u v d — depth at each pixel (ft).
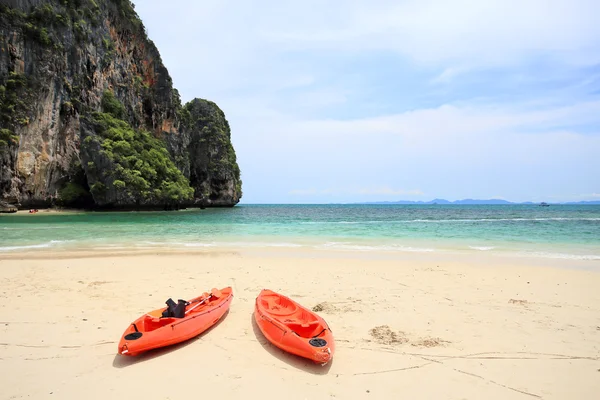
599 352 21.66
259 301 27.53
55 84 192.75
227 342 23.00
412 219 162.50
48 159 191.62
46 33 187.32
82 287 35.47
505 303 31.17
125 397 16.51
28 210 187.01
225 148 355.56
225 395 16.69
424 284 37.58
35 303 30.14
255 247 64.44
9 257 52.60
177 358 20.65
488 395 17.03
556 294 34.06
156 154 240.32
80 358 20.45
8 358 20.38
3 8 175.73
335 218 171.01
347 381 18.13
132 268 44.98
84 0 214.69
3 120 171.32
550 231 95.20
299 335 22.35
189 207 312.50
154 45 281.54
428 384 17.92
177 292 34.12
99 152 201.67
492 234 87.15
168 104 282.15
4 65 174.29
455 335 24.00
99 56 224.33
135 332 21.16
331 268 45.52
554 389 17.62
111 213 194.80
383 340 23.03
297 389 17.31
